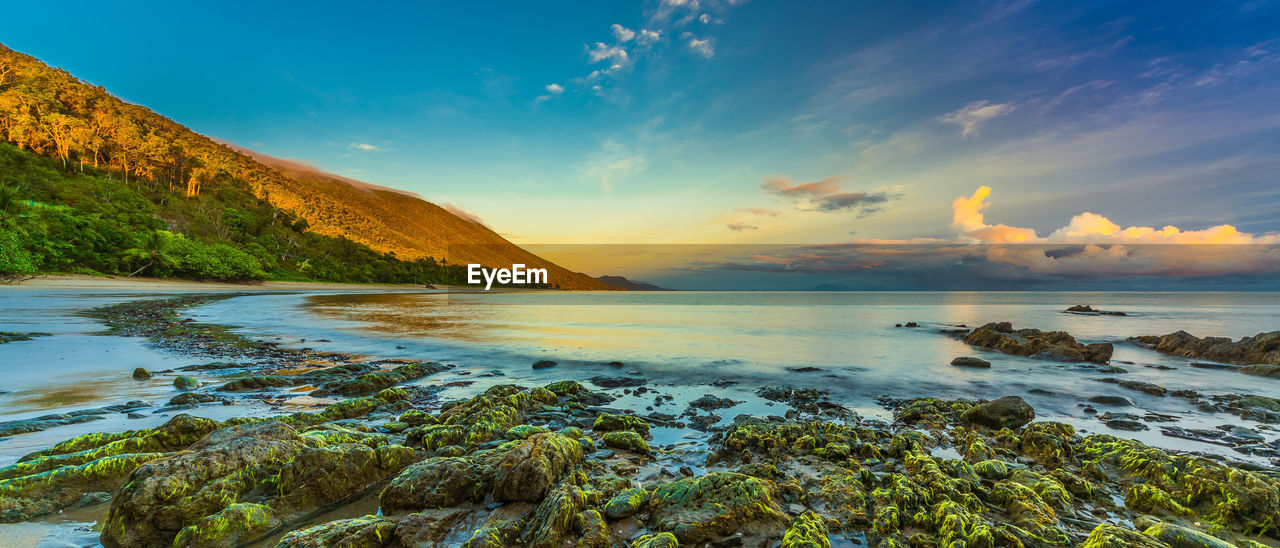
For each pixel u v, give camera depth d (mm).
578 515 5379
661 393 13188
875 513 5809
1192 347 20609
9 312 29094
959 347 22844
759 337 26453
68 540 5102
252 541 5281
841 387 14141
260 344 20672
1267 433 9836
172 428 7484
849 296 130375
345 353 19141
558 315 42906
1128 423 10258
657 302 80938
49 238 62969
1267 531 5582
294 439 6848
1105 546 4734
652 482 6852
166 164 144625
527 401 11070
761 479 6336
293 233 135375
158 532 5195
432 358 18422
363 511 6008
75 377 12977
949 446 8859
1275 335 17656
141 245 75500
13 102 125125
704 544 5133
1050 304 74562
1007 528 5332
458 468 6320
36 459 6375
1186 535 4898
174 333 23609
